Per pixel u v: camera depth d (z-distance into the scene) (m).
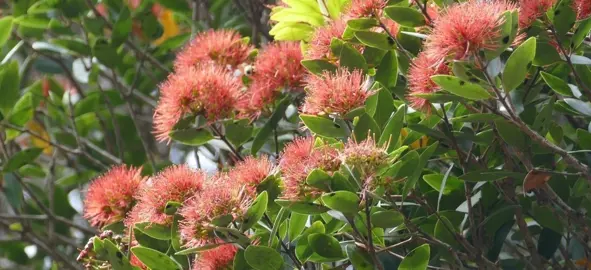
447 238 1.87
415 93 1.76
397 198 1.87
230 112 1.91
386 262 1.85
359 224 1.80
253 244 1.77
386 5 1.84
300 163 1.75
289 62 1.99
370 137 1.76
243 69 2.05
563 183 1.91
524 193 1.91
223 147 2.03
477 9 1.70
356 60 1.88
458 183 1.92
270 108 2.01
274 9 2.05
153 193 1.82
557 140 1.93
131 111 2.48
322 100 1.78
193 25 2.50
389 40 1.86
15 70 2.43
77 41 2.49
